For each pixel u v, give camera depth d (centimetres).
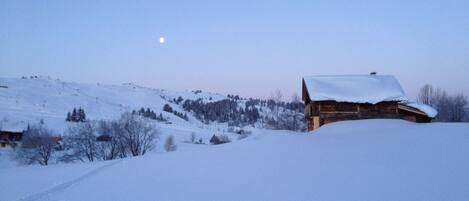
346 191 966
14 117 8769
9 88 17150
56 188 1281
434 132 2020
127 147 5184
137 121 5731
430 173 1100
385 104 3059
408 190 930
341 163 1383
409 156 1413
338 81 3319
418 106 3167
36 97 16288
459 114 6362
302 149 1861
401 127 2445
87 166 1912
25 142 4875
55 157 5112
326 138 2303
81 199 1077
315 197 932
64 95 18362
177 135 9250
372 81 3316
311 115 3272
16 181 1480
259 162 1547
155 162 1803
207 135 9975
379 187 981
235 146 2261
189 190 1103
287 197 951
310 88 3184
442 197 852
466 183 956
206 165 1580
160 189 1145
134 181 1314
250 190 1052
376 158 1430
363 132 2398
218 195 1021
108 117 13112
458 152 1403
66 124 8531
